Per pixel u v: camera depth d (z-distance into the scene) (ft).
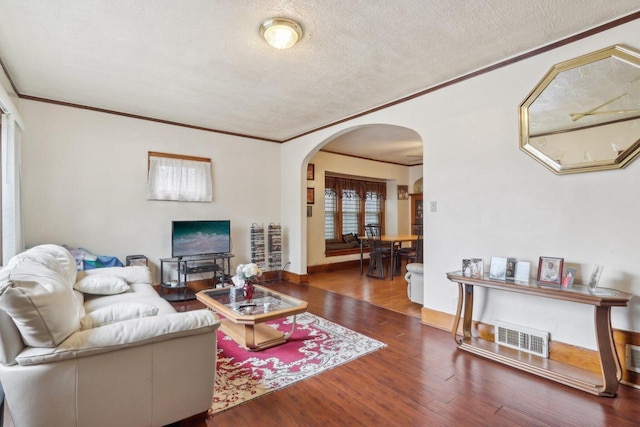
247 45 8.82
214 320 6.15
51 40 8.52
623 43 7.54
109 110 14.20
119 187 14.48
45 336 4.75
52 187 12.96
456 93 10.96
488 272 10.00
